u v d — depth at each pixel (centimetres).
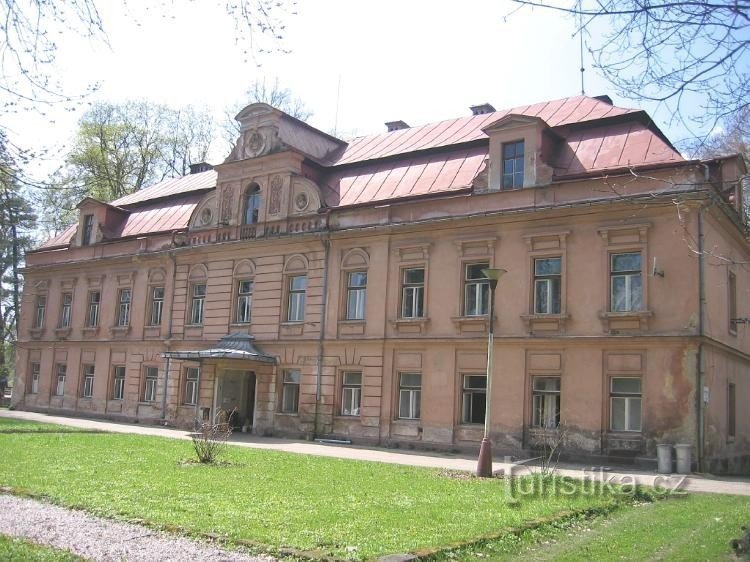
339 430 2694
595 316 2192
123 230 3894
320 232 2819
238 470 1648
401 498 1321
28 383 4109
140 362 3494
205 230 3262
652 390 2072
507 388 2334
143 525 1004
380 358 2628
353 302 2772
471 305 2469
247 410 3167
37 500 1163
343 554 869
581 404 2181
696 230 2069
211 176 3984
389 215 2673
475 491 1446
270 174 3075
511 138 2438
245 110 3203
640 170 2159
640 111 2395
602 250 2209
